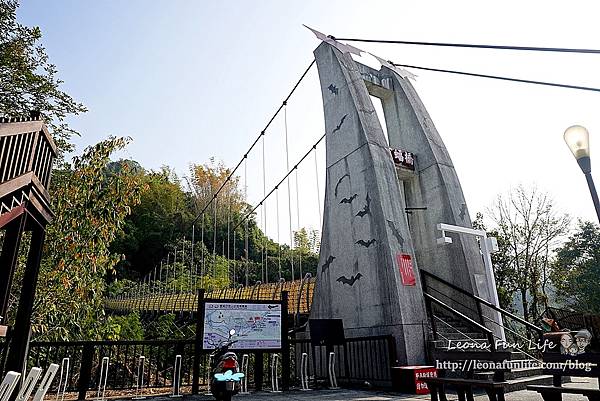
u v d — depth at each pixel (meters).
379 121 8.20
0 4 9.17
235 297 14.48
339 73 8.62
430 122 9.92
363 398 5.11
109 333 7.12
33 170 3.42
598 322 9.88
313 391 5.85
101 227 6.68
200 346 5.54
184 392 5.68
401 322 6.23
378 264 6.82
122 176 7.21
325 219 8.30
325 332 6.47
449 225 7.88
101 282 7.01
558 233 15.29
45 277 6.08
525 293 14.75
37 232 3.99
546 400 3.36
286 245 24.27
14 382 2.17
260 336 5.95
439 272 8.48
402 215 7.24
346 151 8.00
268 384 6.49
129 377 7.06
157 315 16.00
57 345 4.89
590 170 3.58
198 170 35.31
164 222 30.73
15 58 9.11
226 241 28.62
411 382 5.56
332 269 7.83
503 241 15.32
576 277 17.44
